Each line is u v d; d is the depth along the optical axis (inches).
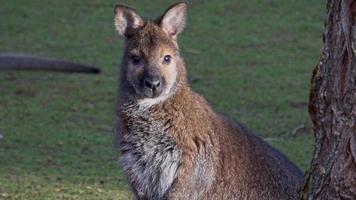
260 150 769.6
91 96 1304.1
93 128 1168.2
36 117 1215.6
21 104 1272.1
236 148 763.4
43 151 1079.6
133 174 770.8
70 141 1114.7
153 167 760.3
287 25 1600.6
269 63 1437.0
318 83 673.6
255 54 1480.1
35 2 1775.3
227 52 1491.1
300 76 1371.8
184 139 750.5
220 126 767.7
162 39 776.9
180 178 750.5
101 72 1418.6
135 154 765.9
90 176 987.9
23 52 1526.8
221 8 1684.3
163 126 753.6
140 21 789.2
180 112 754.2
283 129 1147.3
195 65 1429.6
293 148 1070.4
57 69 1409.9
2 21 1684.3
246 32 1578.5
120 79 784.3
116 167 1018.1
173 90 757.9
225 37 1557.6
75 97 1302.9
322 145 673.6
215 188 759.7
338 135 657.0
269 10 1670.8
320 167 674.2
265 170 761.6
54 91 1330.0
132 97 765.9
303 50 1492.4
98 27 1638.8
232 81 1354.6
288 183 762.8
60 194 931.3
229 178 759.1
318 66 674.2
